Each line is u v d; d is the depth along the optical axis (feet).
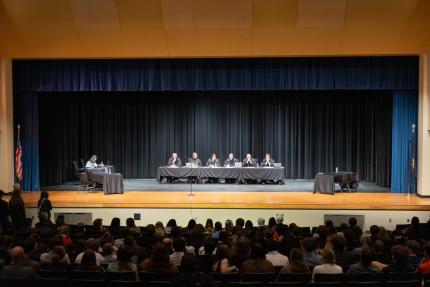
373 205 45.27
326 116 66.23
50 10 48.21
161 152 68.03
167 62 55.52
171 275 19.01
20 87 55.83
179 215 46.06
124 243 23.81
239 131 67.26
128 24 49.34
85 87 55.77
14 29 49.80
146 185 59.11
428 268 19.85
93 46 51.65
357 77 53.83
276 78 55.01
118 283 18.10
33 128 56.70
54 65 55.72
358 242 24.21
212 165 60.13
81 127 66.95
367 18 47.62
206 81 55.52
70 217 46.11
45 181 62.23
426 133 51.11
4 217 35.47
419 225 33.01
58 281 17.72
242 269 20.04
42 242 24.58
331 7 46.93
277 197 49.47
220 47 51.21
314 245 22.45
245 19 48.29
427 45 49.75
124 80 55.72
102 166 58.54
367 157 65.26
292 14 47.70
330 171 66.33
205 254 22.91
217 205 45.78
